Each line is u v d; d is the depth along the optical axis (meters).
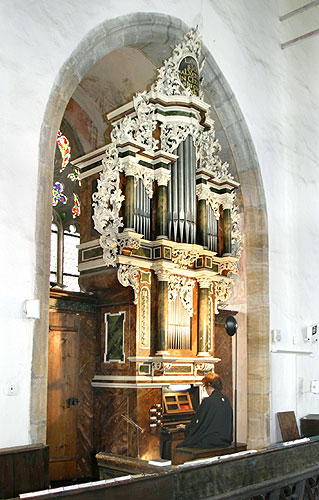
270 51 12.03
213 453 7.38
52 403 8.55
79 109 11.41
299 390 11.44
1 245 6.35
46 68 7.14
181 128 9.20
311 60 13.62
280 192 11.75
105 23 8.10
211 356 9.39
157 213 8.80
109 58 10.23
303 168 12.71
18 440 6.20
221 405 7.74
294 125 12.58
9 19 6.76
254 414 10.44
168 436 8.66
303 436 11.10
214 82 10.48
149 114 9.09
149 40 9.17
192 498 4.82
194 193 9.29
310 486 6.44
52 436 8.48
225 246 10.02
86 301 9.02
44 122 7.02
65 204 11.40
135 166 8.57
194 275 9.40
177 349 8.96
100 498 4.07
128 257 8.37
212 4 10.45
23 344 6.41
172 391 9.23
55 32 7.33
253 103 11.25
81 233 9.27
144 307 8.58
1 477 5.29
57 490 3.97
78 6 7.73
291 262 11.78
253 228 11.06
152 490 4.46
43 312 6.67
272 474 5.76
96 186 9.18
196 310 9.38
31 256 6.66
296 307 11.74
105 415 8.80
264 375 10.51
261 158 11.24
